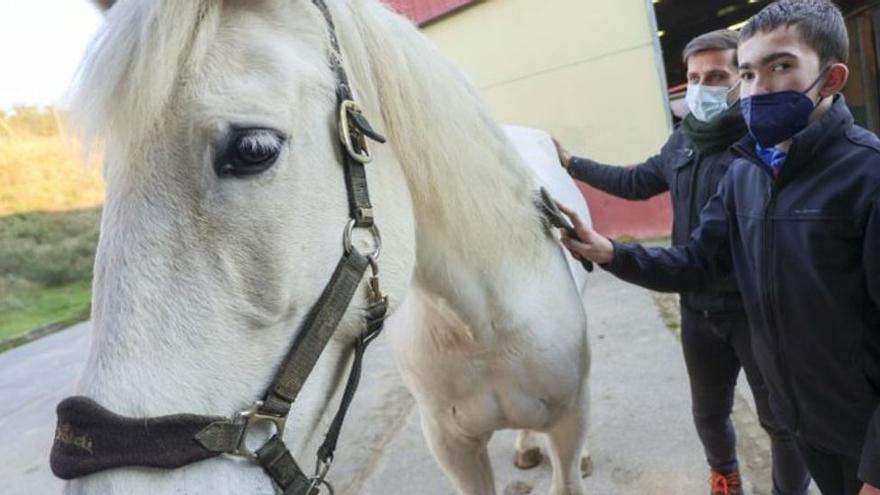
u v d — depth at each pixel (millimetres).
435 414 1234
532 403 1202
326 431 754
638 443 2041
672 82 8297
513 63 4730
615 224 4609
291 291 650
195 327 604
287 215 635
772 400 1128
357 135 720
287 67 646
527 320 1111
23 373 5188
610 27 4352
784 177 962
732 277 1351
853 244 889
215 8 637
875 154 876
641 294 3494
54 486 2721
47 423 3621
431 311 1070
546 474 1980
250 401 635
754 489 1707
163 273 603
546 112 4719
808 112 920
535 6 4527
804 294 944
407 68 852
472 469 1308
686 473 1847
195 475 594
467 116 958
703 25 7543
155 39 600
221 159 598
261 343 645
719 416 1570
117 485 560
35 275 9367
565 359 1198
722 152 1413
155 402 583
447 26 4918
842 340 924
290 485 664
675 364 2535
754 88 950
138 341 592
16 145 4898
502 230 1017
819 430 1013
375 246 748
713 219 1258
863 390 936
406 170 867
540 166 1772
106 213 640
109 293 609
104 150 663
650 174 1786
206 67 611
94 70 625
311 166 667
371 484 2148
